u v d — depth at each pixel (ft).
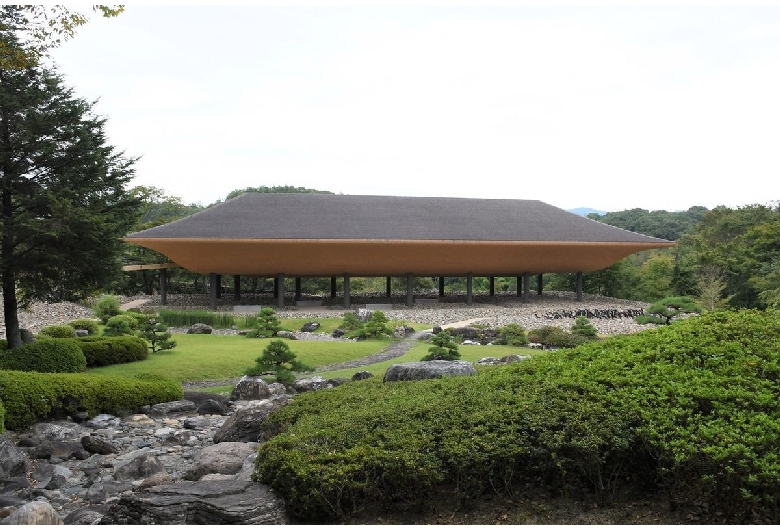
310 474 16.65
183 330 89.25
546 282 217.36
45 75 49.39
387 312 108.47
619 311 112.16
